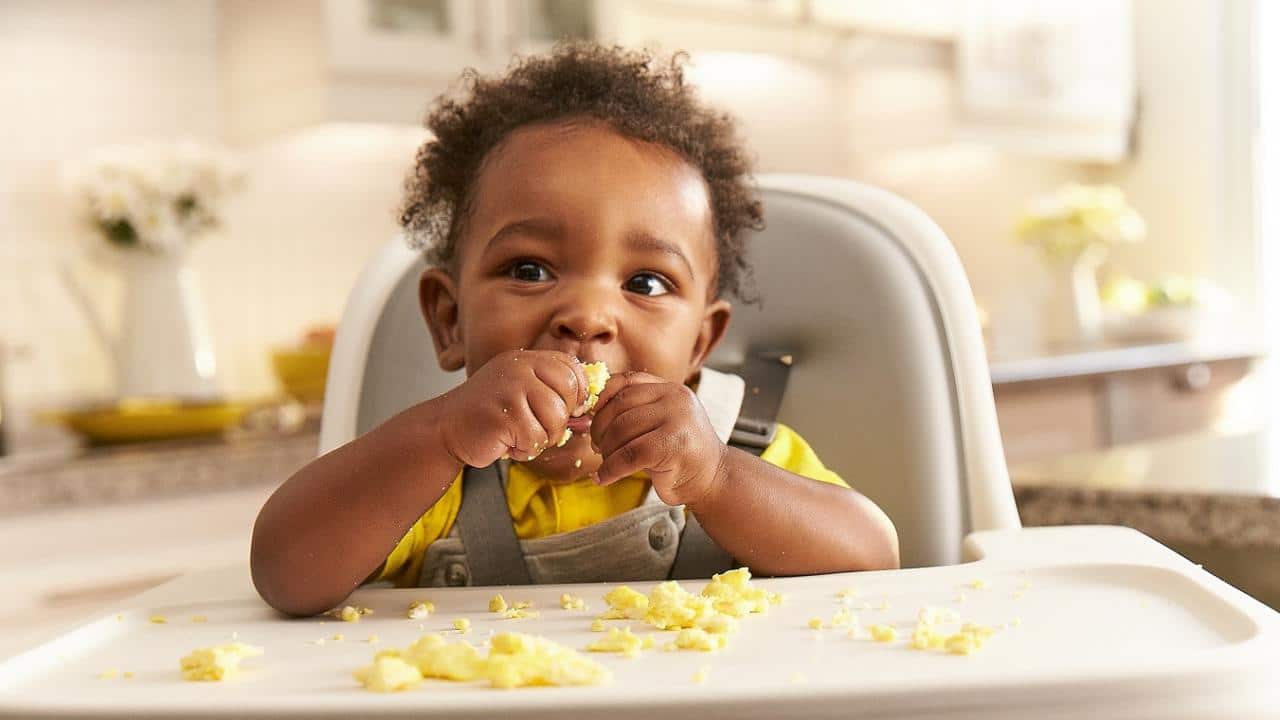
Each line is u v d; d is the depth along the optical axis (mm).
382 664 452
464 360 862
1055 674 417
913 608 590
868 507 758
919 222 957
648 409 666
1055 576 648
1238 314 3527
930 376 898
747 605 586
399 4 2191
